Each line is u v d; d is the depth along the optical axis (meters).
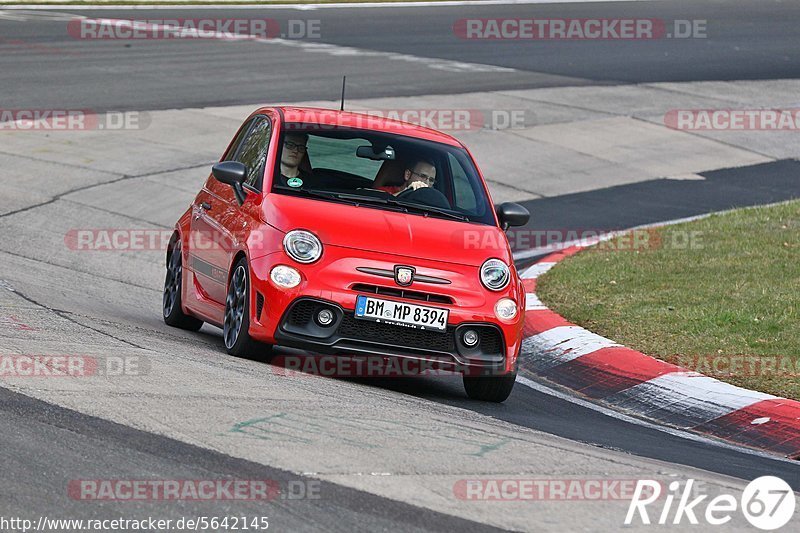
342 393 24.62
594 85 90.25
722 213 54.31
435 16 125.12
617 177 66.38
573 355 33.19
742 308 36.25
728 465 23.66
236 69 87.31
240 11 122.44
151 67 85.62
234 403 22.11
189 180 58.00
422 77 89.00
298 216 27.45
